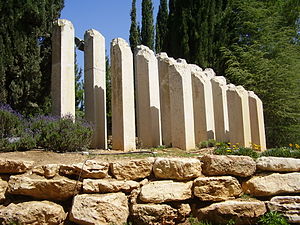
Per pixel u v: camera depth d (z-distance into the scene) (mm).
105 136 9492
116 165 5434
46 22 10461
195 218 5457
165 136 10391
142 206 5094
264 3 23516
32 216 4824
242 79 18484
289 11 24016
